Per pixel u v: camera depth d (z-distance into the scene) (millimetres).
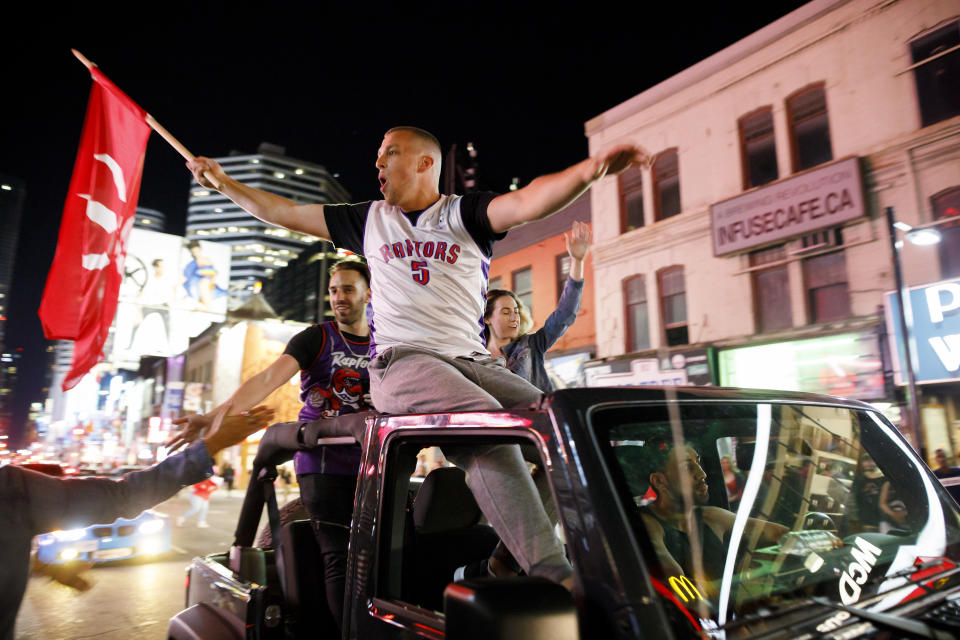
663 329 15438
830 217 12508
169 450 2176
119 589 7797
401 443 1813
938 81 11484
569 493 1292
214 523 15188
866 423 2033
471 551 2348
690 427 1599
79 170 3885
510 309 4109
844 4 12672
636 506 1307
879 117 12125
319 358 3223
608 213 16906
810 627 1287
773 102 13734
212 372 34156
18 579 1845
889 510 1867
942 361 10875
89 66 3904
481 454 1628
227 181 2551
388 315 2066
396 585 1742
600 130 17250
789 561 1606
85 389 52000
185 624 2398
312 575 2281
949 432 10984
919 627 1250
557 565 1424
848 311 12383
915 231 9547
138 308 38750
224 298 41125
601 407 1425
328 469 2729
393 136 2160
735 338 13852
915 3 11742
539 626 1089
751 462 1797
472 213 1995
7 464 1900
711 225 14484
